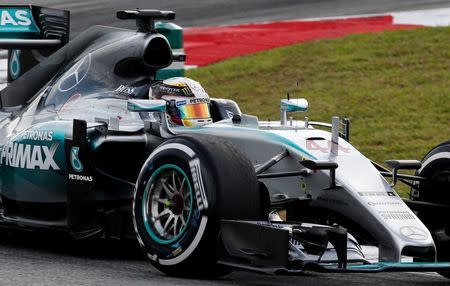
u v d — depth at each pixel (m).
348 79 55.50
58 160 25.92
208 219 20.86
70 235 27.83
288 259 20.09
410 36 62.09
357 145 44.03
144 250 22.17
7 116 28.92
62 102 27.75
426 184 24.78
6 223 27.48
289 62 59.06
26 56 33.84
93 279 21.42
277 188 23.17
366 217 21.34
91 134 24.81
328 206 22.14
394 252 20.75
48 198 26.39
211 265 21.31
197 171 21.11
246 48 62.75
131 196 25.39
